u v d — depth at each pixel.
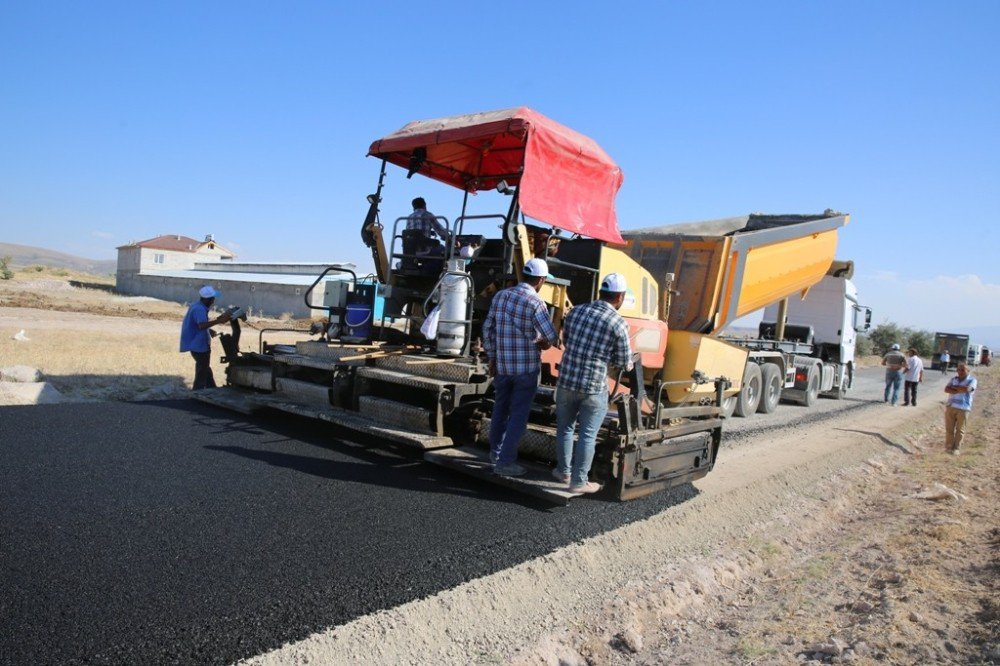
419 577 4.06
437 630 3.73
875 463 10.32
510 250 6.19
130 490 5.07
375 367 6.97
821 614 4.76
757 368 12.91
